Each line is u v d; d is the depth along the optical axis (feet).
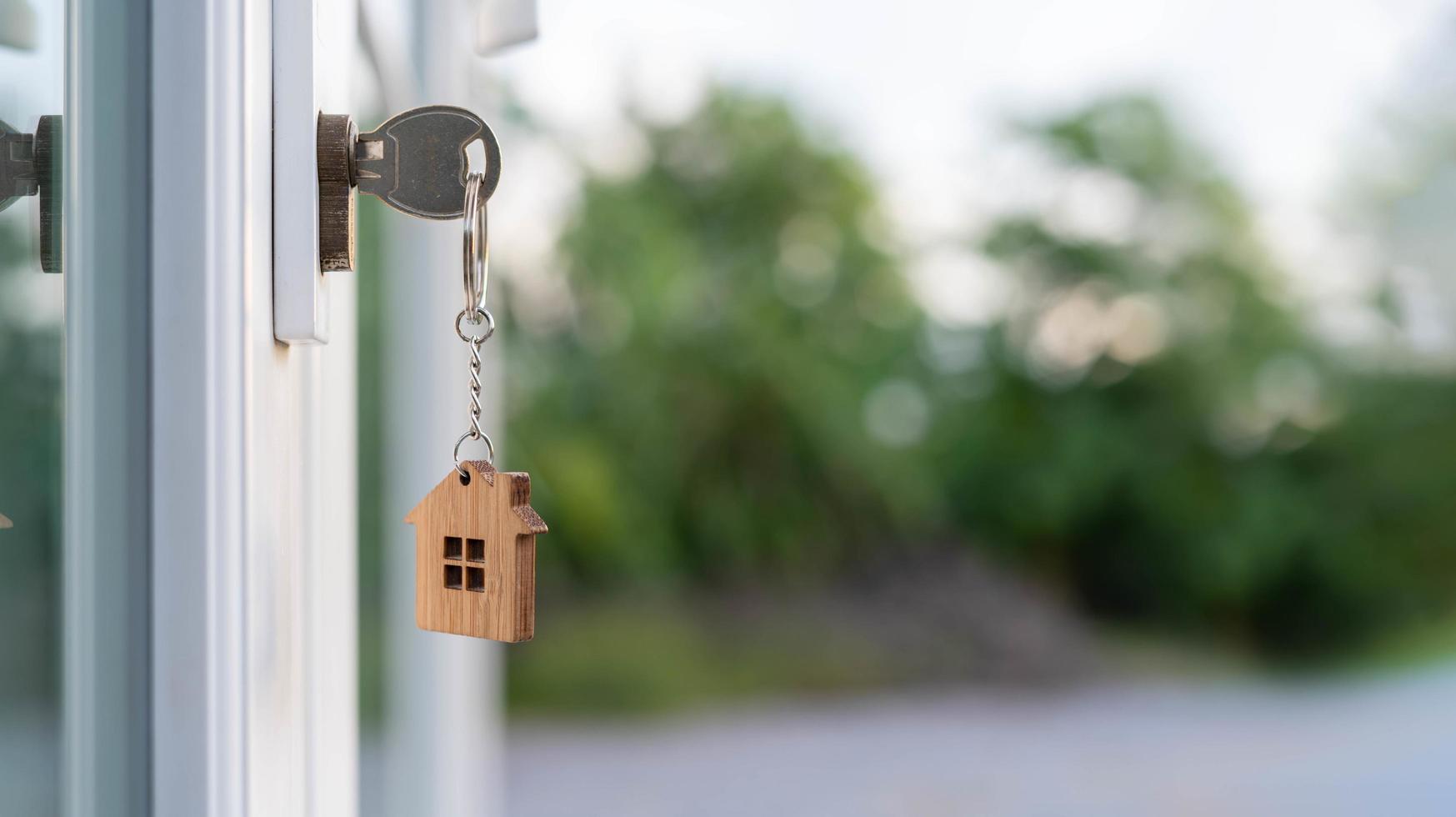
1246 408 22.91
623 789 17.10
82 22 1.49
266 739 1.61
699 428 21.99
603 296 21.06
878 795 16.60
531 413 20.81
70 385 1.50
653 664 21.17
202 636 1.51
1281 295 23.21
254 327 1.54
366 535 4.20
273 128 1.59
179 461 1.51
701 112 22.41
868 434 22.85
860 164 23.16
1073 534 23.22
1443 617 22.61
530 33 2.86
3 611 1.41
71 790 1.50
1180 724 19.98
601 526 21.13
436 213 1.63
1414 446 22.72
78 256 1.49
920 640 22.39
